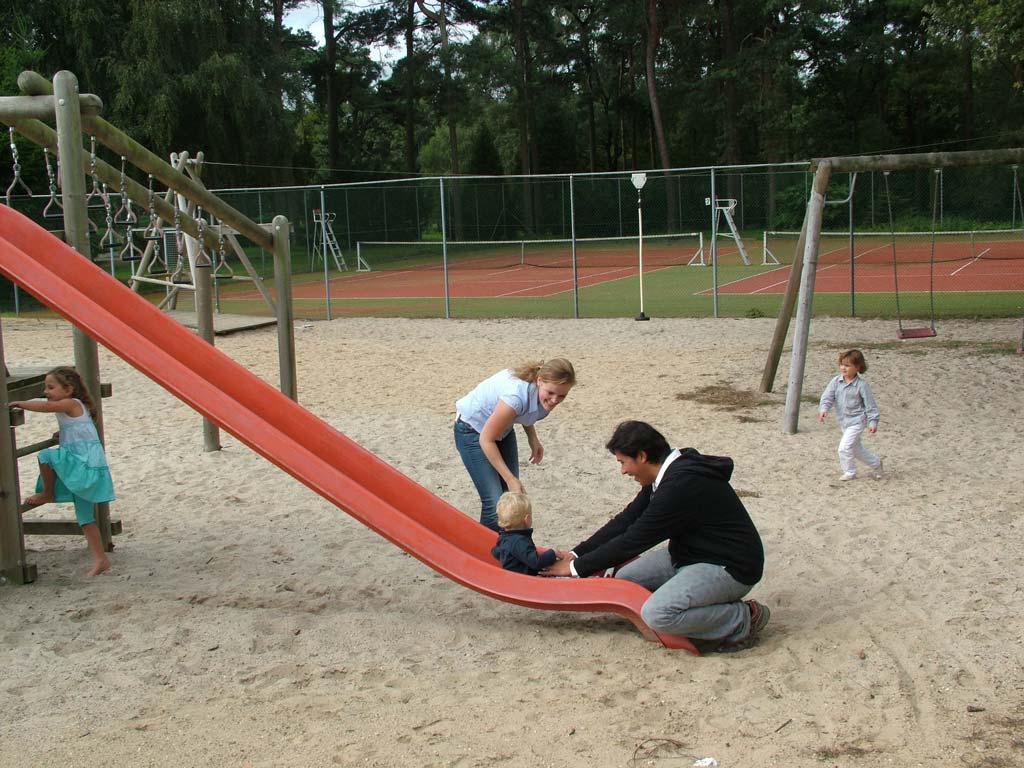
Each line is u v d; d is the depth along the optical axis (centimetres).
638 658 454
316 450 585
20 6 3284
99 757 365
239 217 884
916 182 4078
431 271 3606
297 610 527
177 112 3512
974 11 1736
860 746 362
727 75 5206
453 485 787
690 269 3234
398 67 6319
